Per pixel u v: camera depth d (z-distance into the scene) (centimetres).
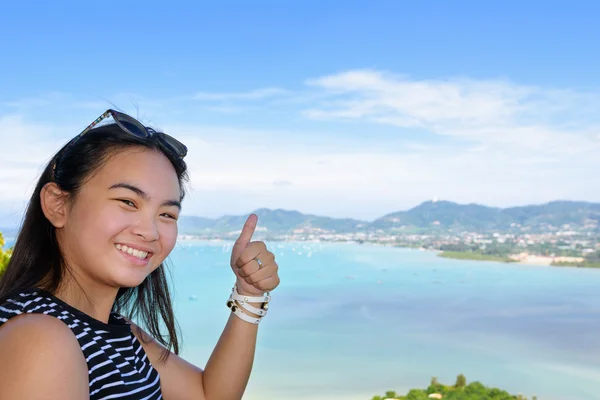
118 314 147
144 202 119
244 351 159
